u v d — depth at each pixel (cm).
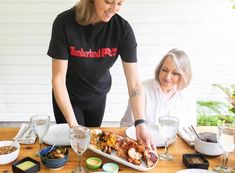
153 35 301
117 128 150
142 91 156
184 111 190
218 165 118
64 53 150
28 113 321
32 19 289
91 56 159
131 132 143
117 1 129
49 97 317
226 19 299
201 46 307
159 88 185
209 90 321
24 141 130
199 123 293
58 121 186
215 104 312
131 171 110
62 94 146
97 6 135
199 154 120
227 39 306
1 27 289
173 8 293
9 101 316
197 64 314
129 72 159
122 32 154
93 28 151
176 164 117
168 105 187
